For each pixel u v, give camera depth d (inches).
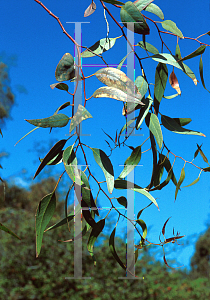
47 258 121.1
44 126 25.6
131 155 30.4
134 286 118.8
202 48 29.6
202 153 31.7
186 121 32.6
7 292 111.2
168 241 29.3
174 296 119.6
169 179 32.2
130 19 29.0
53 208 27.6
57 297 111.8
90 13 31.5
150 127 29.7
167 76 31.9
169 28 30.8
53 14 28.1
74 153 27.3
